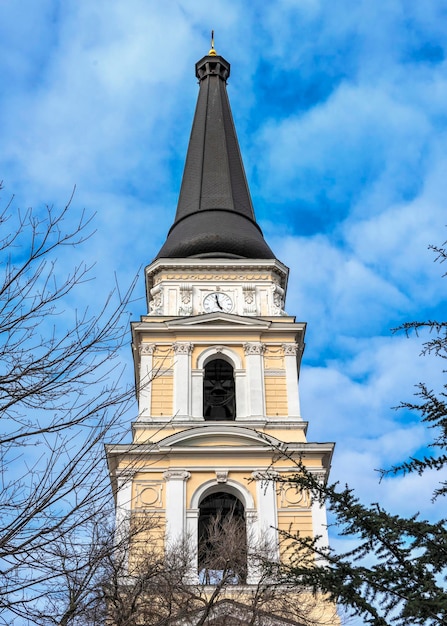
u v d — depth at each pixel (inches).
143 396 1731.1
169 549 1395.2
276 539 1528.1
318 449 1642.5
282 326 1833.2
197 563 1488.7
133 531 1007.6
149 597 1181.7
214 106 2445.9
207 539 1488.7
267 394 1752.0
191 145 2354.8
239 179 2256.4
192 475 1620.3
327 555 696.4
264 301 1903.3
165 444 1631.4
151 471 1617.9
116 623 1027.3
